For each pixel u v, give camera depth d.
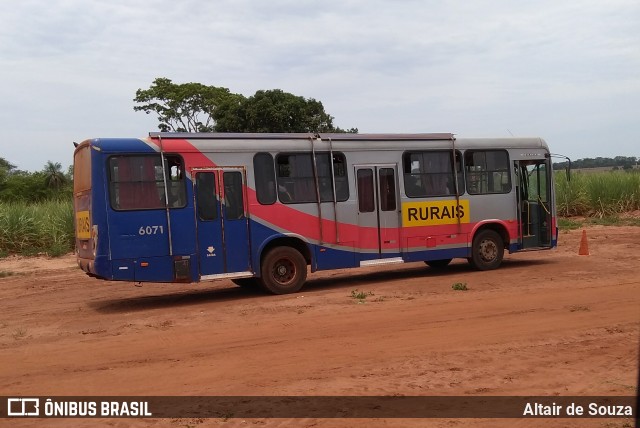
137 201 12.41
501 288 13.57
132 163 12.41
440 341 9.18
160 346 9.35
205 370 8.05
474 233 16.05
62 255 22.09
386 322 10.48
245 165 13.42
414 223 15.22
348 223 14.46
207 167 13.05
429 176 15.48
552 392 7.02
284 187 13.83
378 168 14.85
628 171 33.78
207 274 12.99
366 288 14.30
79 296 15.00
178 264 12.69
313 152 14.11
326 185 14.28
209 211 13.05
